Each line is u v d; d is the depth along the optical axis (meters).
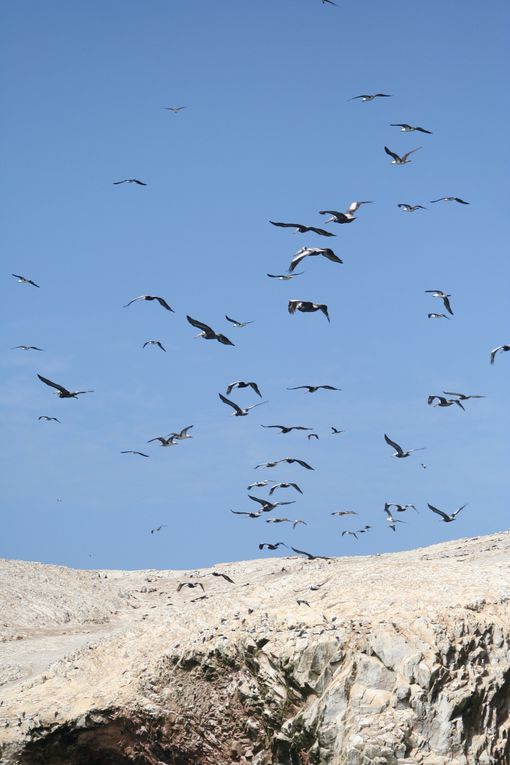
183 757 61.16
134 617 97.00
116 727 62.91
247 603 66.25
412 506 60.28
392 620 57.00
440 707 52.91
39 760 63.53
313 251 44.34
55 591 100.06
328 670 56.06
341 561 90.00
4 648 82.56
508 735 53.53
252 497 59.09
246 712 59.09
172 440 57.75
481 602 58.56
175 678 61.91
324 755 53.41
